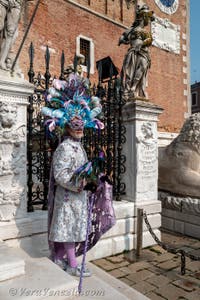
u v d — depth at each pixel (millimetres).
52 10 10805
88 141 5211
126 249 4832
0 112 3477
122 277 3959
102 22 12625
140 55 5043
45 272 2732
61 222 2893
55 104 3043
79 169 2791
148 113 5016
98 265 4312
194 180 5930
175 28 15320
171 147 6566
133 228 4926
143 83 5121
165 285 3758
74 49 11539
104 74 9961
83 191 2994
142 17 5203
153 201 5133
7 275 2561
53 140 3254
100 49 12555
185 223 5953
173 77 15266
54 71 10820
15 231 3617
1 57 3533
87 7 12008
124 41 5391
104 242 4586
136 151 4918
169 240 5621
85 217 2980
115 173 5090
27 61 9922
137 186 4945
